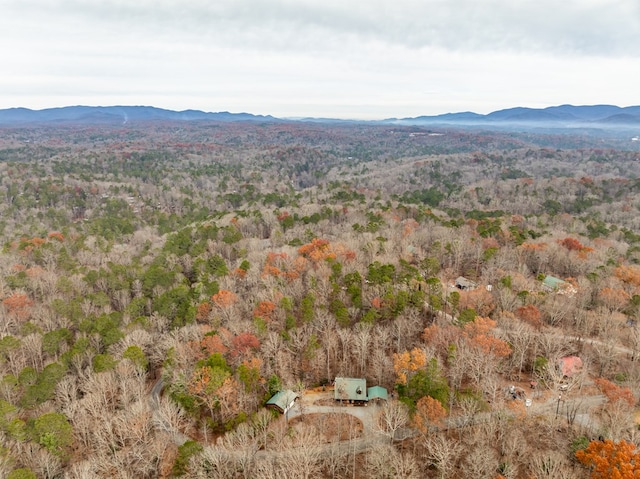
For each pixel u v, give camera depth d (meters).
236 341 80.75
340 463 62.44
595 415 68.44
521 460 59.16
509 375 80.06
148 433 68.00
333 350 87.38
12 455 59.69
